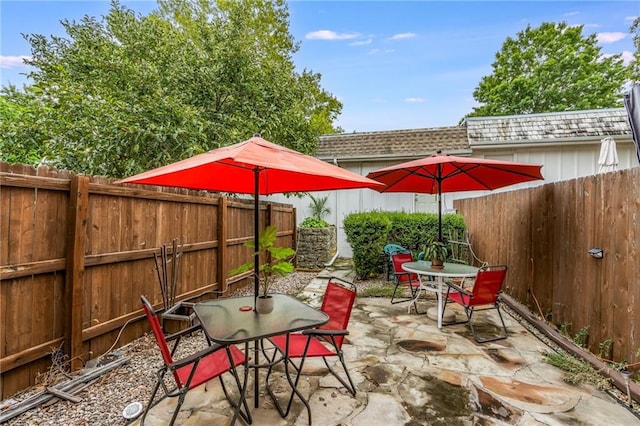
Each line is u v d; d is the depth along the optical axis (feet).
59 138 17.30
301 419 7.84
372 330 13.98
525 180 15.67
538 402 8.58
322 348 9.06
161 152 18.30
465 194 31.89
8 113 23.02
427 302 18.33
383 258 23.70
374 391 9.09
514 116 33.06
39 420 7.66
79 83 20.51
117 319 11.27
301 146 26.37
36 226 8.73
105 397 8.68
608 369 9.79
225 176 10.05
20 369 8.45
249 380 9.67
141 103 18.61
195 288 15.69
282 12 46.55
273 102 25.02
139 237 12.30
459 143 31.71
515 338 13.12
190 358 6.84
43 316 8.92
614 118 30.27
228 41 23.34
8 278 8.04
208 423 7.66
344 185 9.96
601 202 11.07
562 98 60.64
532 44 65.41
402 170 16.15
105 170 18.25
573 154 29.35
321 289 21.17
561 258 13.50
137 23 24.04
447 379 9.78
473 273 14.08
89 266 10.24
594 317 11.35
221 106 23.68
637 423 7.72
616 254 10.30
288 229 28.12
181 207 14.71
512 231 18.49
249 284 21.71
